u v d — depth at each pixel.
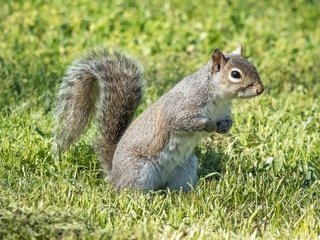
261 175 12.11
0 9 21.75
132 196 11.30
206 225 10.41
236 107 15.41
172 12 21.91
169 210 10.96
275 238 10.18
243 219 10.79
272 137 13.73
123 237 9.57
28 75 16.81
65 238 9.51
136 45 19.72
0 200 10.55
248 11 22.58
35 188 11.20
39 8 21.97
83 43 19.48
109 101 12.41
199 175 12.47
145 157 11.62
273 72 18.03
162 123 11.57
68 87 12.85
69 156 12.61
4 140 12.87
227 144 13.58
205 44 19.75
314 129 14.41
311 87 17.12
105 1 22.33
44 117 14.26
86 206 10.96
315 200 11.36
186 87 11.60
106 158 12.32
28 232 9.58
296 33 21.08
